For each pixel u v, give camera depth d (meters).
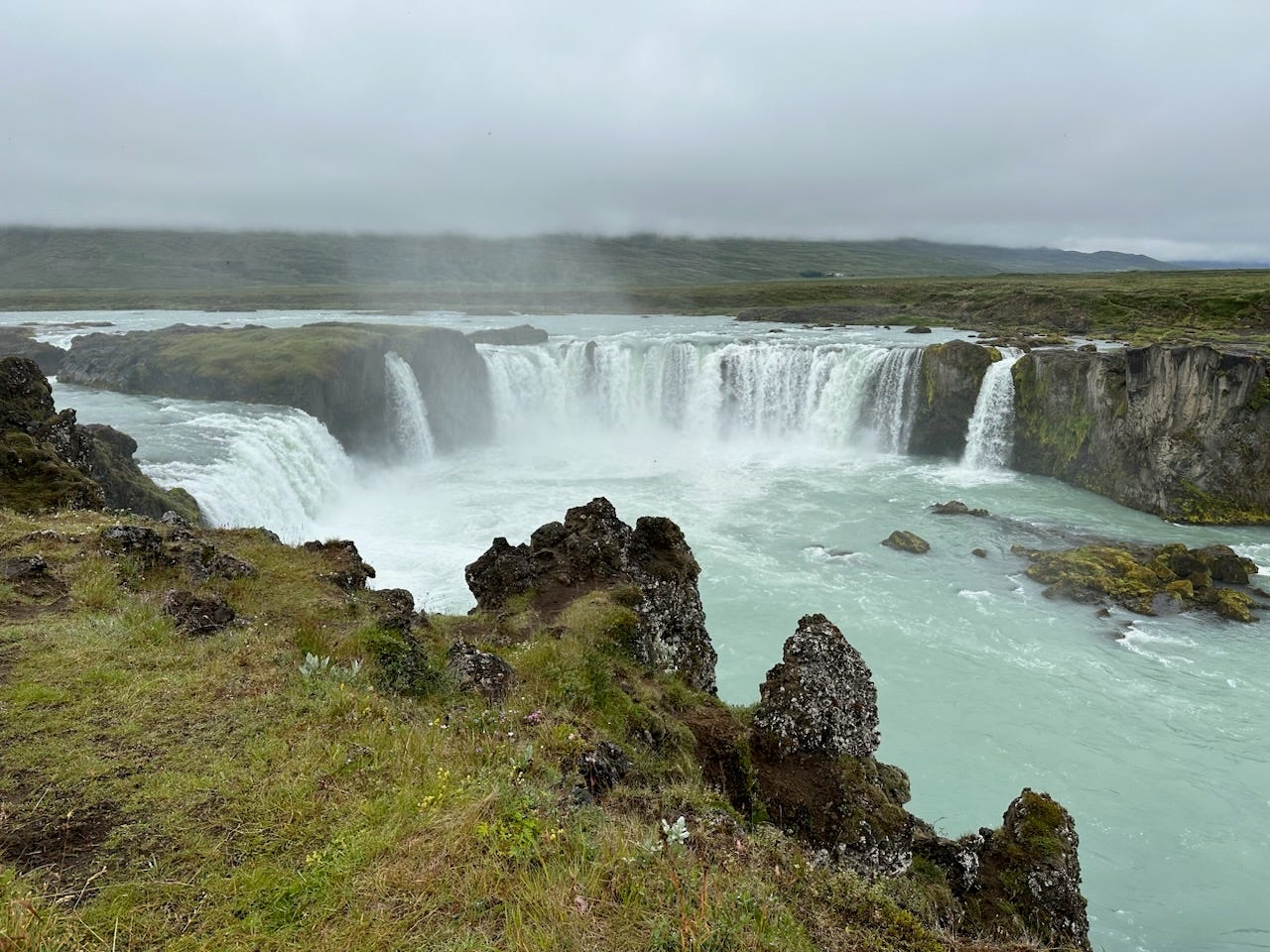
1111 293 84.06
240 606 12.59
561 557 17.67
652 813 7.80
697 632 18.14
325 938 5.04
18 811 6.05
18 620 10.02
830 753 13.22
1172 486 40.88
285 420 42.72
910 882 11.44
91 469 23.55
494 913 5.36
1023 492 45.69
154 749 7.13
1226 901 16.17
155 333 62.12
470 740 8.23
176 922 5.09
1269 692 23.69
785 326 92.38
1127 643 26.64
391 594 15.50
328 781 6.83
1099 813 18.61
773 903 6.09
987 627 27.75
